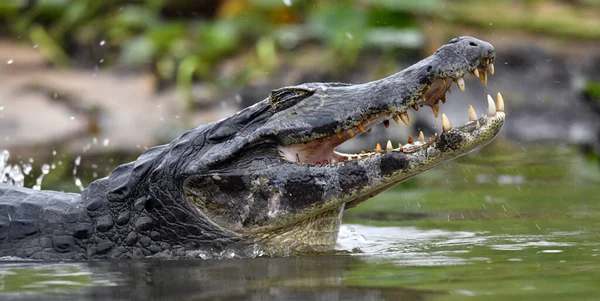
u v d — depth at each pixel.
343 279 10.23
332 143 12.45
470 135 11.52
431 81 11.81
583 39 37.44
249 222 12.07
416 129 29.31
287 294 9.43
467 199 18.95
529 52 35.41
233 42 37.91
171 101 34.78
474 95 32.34
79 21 41.75
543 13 40.75
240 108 33.81
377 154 11.90
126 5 42.72
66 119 32.66
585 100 32.53
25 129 31.22
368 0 36.69
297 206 11.97
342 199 11.95
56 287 10.16
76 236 12.53
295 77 35.03
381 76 34.44
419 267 10.99
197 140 12.43
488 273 10.41
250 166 12.07
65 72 38.03
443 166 24.39
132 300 9.35
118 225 12.52
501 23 38.31
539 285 9.56
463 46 11.84
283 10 38.81
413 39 34.28
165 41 38.16
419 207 18.08
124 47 39.44
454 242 13.41
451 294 9.15
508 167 23.91
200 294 9.59
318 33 36.22
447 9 39.16
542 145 27.69
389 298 9.04
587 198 18.58
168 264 11.73
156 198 12.36
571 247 12.46
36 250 12.49
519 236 13.83
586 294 9.02
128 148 27.08
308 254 12.40
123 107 34.19
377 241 13.75
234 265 11.52
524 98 32.69
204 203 12.23
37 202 13.02
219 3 41.59
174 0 41.53
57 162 24.22
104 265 11.76
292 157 12.34
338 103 12.05
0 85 35.56
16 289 10.06
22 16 42.38
